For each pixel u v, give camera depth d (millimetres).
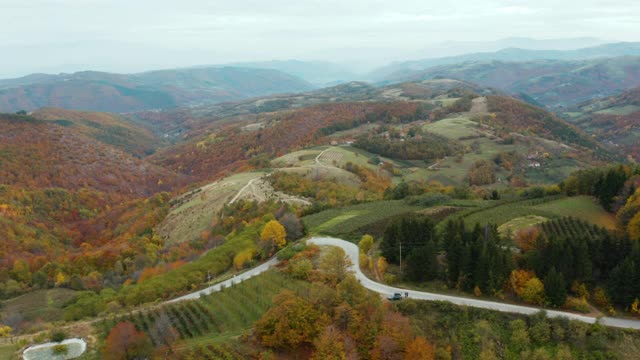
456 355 73062
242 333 76938
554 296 80062
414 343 69750
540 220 122125
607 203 135750
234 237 143000
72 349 76188
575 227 112812
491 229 103812
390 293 88438
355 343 70188
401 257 101750
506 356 72250
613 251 87688
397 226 106812
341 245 121125
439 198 160000
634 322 75188
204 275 116688
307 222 148250
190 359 69125
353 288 79188
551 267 82250
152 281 113875
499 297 84625
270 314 74250
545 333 73188
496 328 76062
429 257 93062
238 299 92750
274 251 123562
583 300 79562
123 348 70812
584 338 71750
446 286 90062
